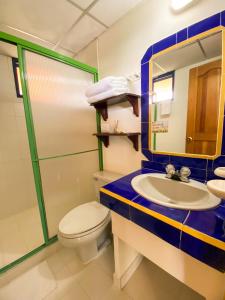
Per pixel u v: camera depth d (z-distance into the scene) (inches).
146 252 30.3
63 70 51.9
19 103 75.4
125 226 33.6
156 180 40.4
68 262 50.5
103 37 56.2
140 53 45.7
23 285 43.3
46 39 59.4
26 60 42.6
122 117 54.8
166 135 42.4
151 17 41.6
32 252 50.7
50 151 51.1
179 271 25.6
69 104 54.9
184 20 35.8
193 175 38.1
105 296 39.9
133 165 54.6
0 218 73.2
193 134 37.2
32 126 45.9
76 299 39.4
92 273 46.4
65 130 54.5
